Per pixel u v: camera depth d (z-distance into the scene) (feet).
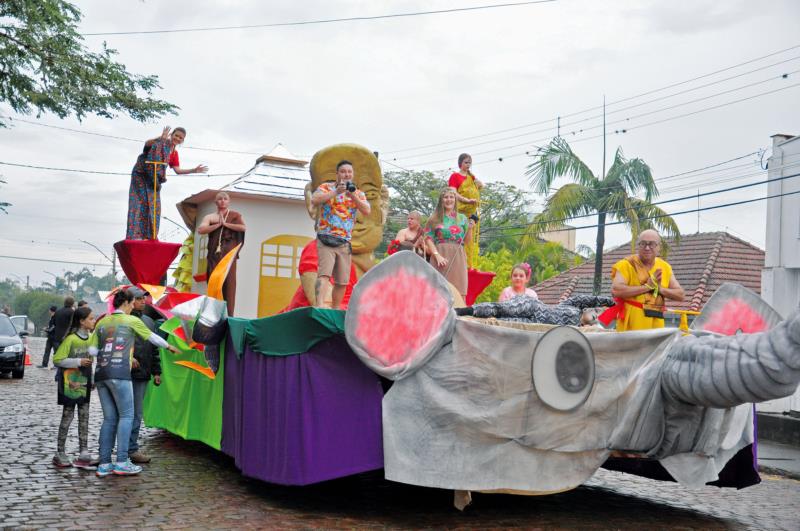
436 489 28.32
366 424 23.25
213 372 30.07
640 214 72.08
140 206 38.47
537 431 23.12
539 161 75.46
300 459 23.44
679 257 87.35
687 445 24.23
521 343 22.98
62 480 26.73
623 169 73.72
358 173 30.96
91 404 49.60
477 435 22.93
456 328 23.18
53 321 76.54
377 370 22.44
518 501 27.50
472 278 37.09
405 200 145.28
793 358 20.51
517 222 132.05
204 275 38.34
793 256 63.21
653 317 27.50
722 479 28.45
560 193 74.95
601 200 73.87
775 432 47.47
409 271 22.88
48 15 46.91
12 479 26.45
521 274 30.40
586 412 23.40
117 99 49.21
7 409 44.27
